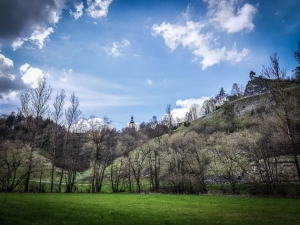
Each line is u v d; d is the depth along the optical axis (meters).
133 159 90.19
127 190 78.75
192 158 74.00
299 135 49.25
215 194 55.97
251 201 35.19
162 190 69.19
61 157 74.62
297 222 17.00
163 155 92.81
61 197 40.00
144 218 18.11
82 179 93.50
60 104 72.31
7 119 128.00
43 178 84.56
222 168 70.44
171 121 188.38
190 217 19.17
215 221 17.20
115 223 15.47
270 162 55.19
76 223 14.92
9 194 43.88
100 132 78.12
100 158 79.19
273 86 49.72
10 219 15.36
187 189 65.38
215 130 124.44
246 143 60.78
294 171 55.06
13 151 60.41
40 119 64.44
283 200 36.66
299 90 49.62
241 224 16.05
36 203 26.72
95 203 30.36
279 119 51.94
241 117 127.75
